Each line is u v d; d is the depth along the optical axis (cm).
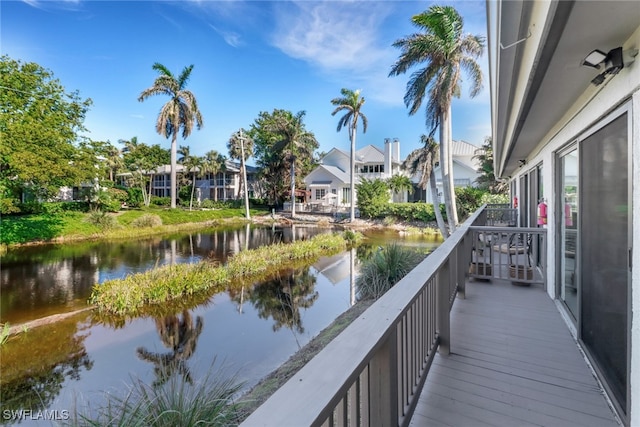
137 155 3525
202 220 2388
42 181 1492
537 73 181
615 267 186
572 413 180
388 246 802
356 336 106
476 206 1948
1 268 1015
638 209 154
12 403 370
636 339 155
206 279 812
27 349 500
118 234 1767
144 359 469
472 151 2605
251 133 3538
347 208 2666
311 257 1196
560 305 336
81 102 1728
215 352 487
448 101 1105
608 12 129
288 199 3161
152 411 233
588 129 231
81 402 364
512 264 506
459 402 191
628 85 161
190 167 3275
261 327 580
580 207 250
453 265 356
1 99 1418
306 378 83
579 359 238
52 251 1306
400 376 161
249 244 1518
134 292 682
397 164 2820
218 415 244
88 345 513
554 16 128
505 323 307
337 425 92
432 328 234
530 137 407
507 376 218
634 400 155
